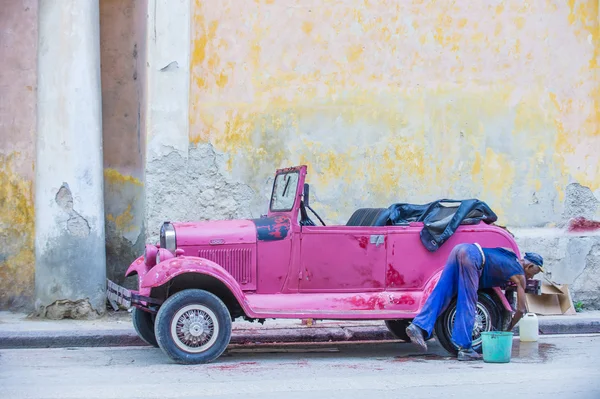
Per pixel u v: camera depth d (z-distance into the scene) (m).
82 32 11.10
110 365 8.23
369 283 8.93
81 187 10.95
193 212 11.63
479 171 12.52
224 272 8.32
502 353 8.42
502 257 8.79
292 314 8.52
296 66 12.07
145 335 9.25
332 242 8.87
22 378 7.44
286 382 7.25
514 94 12.66
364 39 12.27
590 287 12.73
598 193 12.77
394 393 6.79
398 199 12.28
